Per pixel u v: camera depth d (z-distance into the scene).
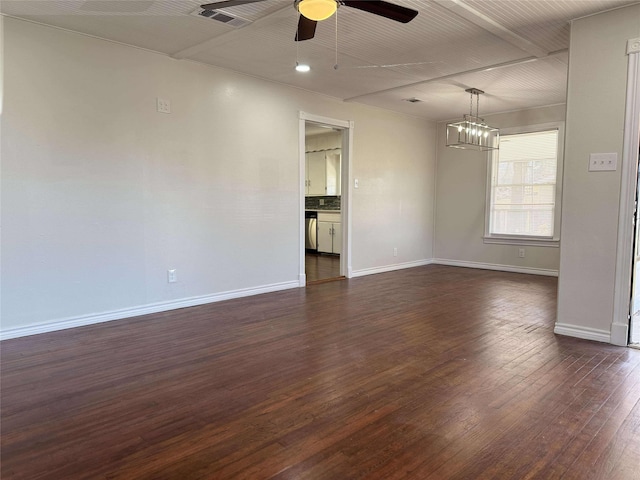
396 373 2.75
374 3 2.34
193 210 4.44
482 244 7.13
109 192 3.86
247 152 4.85
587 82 3.28
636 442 1.96
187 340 3.39
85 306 3.78
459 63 4.39
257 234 5.02
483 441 1.97
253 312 4.24
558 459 1.83
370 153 6.39
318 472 1.75
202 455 1.87
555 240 6.31
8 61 3.29
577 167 3.37
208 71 4.46
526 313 4.22
